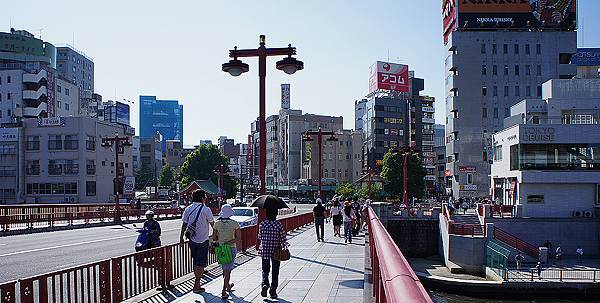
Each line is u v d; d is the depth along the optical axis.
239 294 11.45
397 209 61.38
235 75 18.97
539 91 86.31
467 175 85.31
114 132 73.56
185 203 70.44
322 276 14.00
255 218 29.84
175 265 13.12
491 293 37.62
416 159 82.56
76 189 65.31
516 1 86.44
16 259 19.23
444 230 51.25
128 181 58.81
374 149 112.69
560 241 49.19
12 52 97.12
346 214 24.48
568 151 51.62
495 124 85.94
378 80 113.44
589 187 51.72
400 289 2.99
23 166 66.25
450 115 90.44
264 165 18.95
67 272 8.47
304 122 126.31
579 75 94.50
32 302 7.52
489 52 86.94
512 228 49.53
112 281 10.02
